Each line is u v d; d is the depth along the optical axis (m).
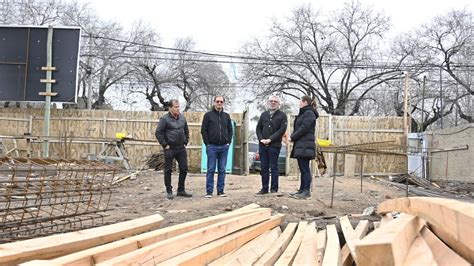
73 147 15.79
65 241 3.00
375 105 33.72
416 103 30.52
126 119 15.85
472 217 1.92
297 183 10.32
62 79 12.81
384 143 7.49
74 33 12.87
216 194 8.21
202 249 3.00
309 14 30.50
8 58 13.02
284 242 4.02
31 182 4.25
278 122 7.75
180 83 34.22
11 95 12.98
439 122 30.78
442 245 2.27
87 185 4.93
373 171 14.98
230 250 3.46
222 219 4.30
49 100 12.75
